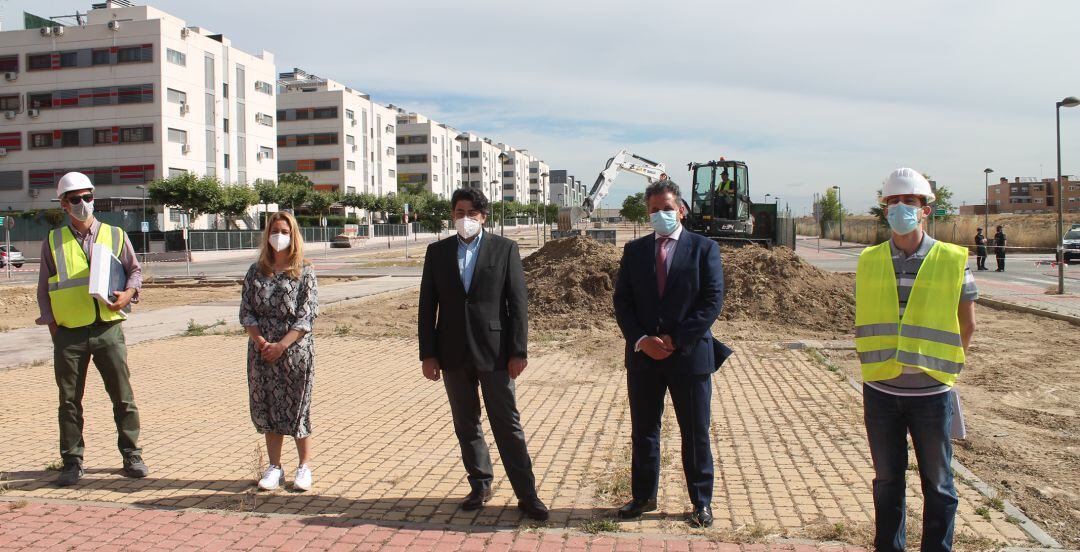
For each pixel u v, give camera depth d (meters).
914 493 4.66
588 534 4.04
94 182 52.12
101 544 3.91
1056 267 29.31
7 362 10.10
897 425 3.49
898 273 3.49
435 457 5.64
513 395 4.36
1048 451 5.82
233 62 59.31
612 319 13.51
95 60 51.56
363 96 93.38
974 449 5.86
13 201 53.12
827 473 5.12
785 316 13.21
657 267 4.31
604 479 5.04
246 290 4.84
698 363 4.18
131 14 54.00
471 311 4.32
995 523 4.18
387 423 6.73
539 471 5.25
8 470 5.30
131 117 51.34
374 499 4.68
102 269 4.92
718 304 4.16
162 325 13.98
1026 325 13.41
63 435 4.95
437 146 112.50
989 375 8.93
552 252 18.06
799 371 9.03
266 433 4.92
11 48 52.50
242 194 52.09
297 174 71.75
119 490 4.85
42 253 5.00
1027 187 123.69
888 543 3.52
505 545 3.89
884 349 3.46
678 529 4.11
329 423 6.74
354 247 64.12
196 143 54.62
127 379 5.11
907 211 3.39
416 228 88.94
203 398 7.78
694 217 24.30
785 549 3.80
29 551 3.80
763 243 26.00
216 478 5.12
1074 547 3.97
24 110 52.53
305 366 4.84
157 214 50.50
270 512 4.43
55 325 4.94
